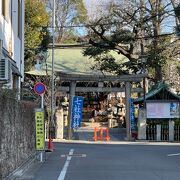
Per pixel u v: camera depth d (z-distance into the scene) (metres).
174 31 37.31
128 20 38.28
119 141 31.77
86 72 41.56
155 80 39.41
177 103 32.69
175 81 46.59
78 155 19.91
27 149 16.58
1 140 11.34
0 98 11.26
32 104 18.56
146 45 38.25
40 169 14.69
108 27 38.16
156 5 38.12
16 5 22.97
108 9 38.84
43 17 42.34
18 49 23.89
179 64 41.50
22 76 24.62
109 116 45.28
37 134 17.66
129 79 34.19
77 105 33.75
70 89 34.53
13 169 13.18
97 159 18.08
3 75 15.90
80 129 42.56
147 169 14.59
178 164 16.27
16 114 14.04
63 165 15.90
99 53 39.00
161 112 32.59
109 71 38.91
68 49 48.09
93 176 12.83
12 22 21.61
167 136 32.00
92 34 39.72
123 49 39.12
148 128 32.09
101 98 51.38
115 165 15.81
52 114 34.09
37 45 41.78
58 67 43.66
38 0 43.50
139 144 28.67
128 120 33.53
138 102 34.97
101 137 33.22
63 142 30.02
